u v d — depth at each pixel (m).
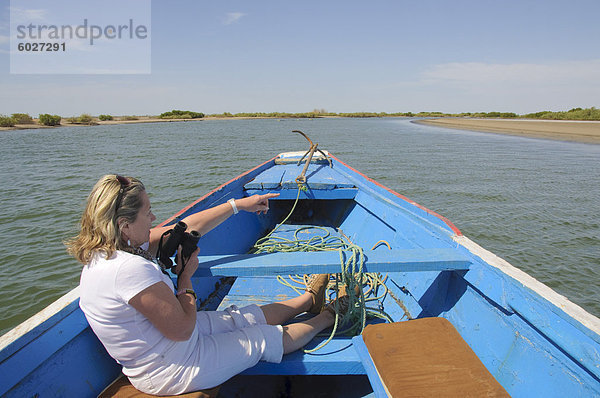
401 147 23.02
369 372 1.81
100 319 1.45
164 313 1.44
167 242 1.73
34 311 4.89
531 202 9.60
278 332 1.94
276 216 5.33
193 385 1.57
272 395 2.20
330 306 2.30
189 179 12.59
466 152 20.16
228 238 3.77
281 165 6.32
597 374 1.30
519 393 1.65
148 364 1.51
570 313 1.47
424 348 1.71
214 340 1.72
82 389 1.61
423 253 2.28
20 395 1.34
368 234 3.92
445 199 10.00
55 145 23.75
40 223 7.99
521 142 25.80
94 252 1.46
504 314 1.86
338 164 6.04
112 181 1.47
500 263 1.97
